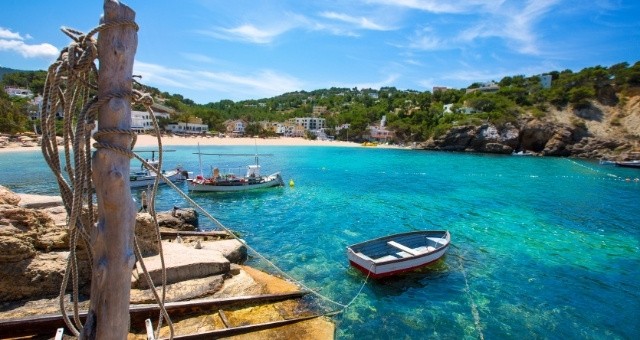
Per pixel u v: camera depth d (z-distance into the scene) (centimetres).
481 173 4584
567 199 2902
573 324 1020
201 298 930
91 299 345
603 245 1742
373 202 2669
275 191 3067
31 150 5966
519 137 8700
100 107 322
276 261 1402
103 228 333
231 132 12750
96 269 336
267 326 870
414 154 7875
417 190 3222
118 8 312
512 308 1097
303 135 13912
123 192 333
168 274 960
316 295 1087
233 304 938
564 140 8244
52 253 911
